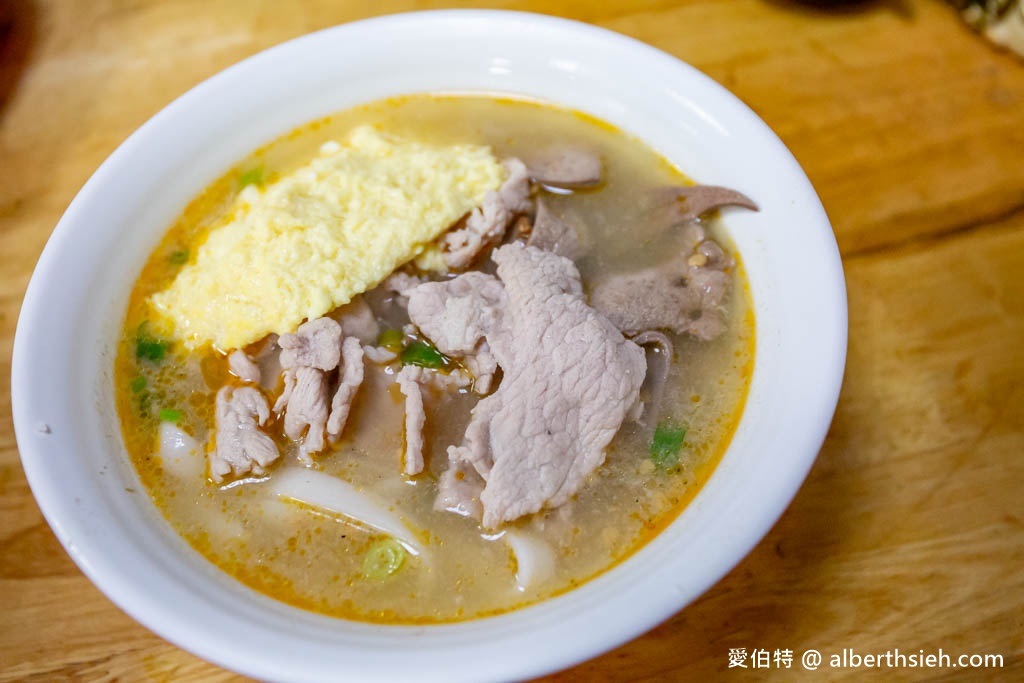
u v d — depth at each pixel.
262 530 0.19
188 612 0.16
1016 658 0.19
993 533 0.21
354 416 0.21
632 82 0.24
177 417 0.21
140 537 0.18
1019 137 0.27
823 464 0.22
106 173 0.22
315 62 0.24
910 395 0.23
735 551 0.16
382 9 0.31
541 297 0.21
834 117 0.28
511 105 0.25
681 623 0.20
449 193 0.23
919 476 0.21
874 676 0.19
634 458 0.20
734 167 0.22
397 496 0.20
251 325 0.21
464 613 0.18
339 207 0.23
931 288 0.24
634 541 0.19
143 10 0.31
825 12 0.30
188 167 0.23
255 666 0.15
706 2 0.30
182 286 0.22
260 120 0.24
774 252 0.20
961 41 0.29
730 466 0.18
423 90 0.25
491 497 0.19
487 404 0.20
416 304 0.21
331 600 0.18
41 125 0.28
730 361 0.21
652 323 0.22
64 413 0.18
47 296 0.20
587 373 0.20
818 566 0.20
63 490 0.17
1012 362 0.23
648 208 0.23
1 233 0.26
